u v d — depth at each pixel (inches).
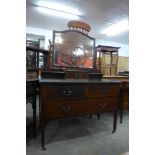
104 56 179.3
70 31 71.4
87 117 92.4
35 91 58.1
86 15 157.5
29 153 50.6
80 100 56.3
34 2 131.2
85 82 56.2
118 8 139.6
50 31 218.1
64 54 70.1
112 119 89.7
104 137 65.0
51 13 154.6
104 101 62.3
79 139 62.4
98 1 126.4
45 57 78.7
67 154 50.9
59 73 64.7
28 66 82.3
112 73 178.5
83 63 74.3
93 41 77.0
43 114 50.6
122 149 55.7
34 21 179.8
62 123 80.8
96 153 52.4
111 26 191.2
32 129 67.2
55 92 51.5
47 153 50.9
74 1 127.8
